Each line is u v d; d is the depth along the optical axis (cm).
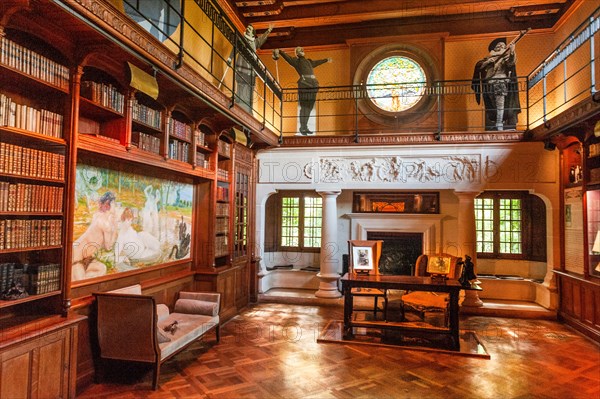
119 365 422
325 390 389
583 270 617
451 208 845
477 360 483
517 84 794
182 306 528
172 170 506
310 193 949
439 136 738
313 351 506
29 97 337
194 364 454
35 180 325
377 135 766
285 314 708
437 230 842
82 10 285
